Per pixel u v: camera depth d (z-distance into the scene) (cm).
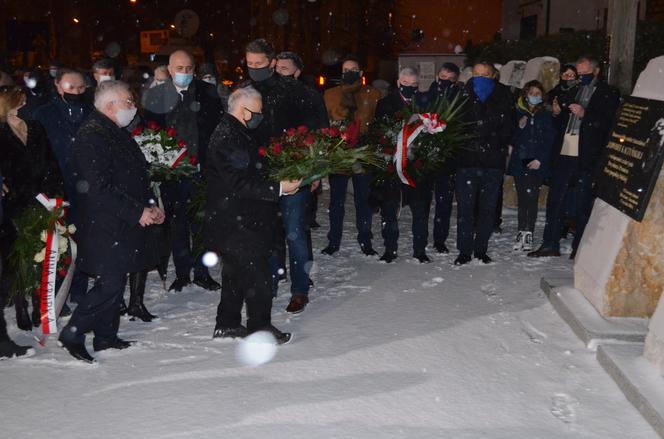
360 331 518
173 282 649
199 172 629
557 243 745
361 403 398
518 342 492
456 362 457
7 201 515
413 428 370
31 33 3119
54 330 492
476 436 361
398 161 659
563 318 534
